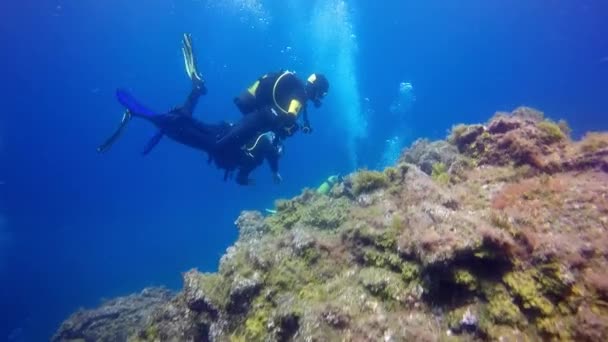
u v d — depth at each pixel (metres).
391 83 39.38
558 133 3.98
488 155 4.21
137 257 30.45
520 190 3.43
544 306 2.33
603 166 3.46
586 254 2.52
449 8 36.56
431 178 3.97
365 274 2.94
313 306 2.78
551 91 39.09
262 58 41.94
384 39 38.97
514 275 2.52
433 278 2.67
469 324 2.40
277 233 4.71
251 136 5.70
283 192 26.94
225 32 39.78
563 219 2.94
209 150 6.09
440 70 39.78
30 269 36.12
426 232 2.77
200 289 3.50
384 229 3.18
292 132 5.77
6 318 26.39
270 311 3.08
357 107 28.03
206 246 28.30
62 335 9.41
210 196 39.31
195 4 36.97
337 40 27.77
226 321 3.24
